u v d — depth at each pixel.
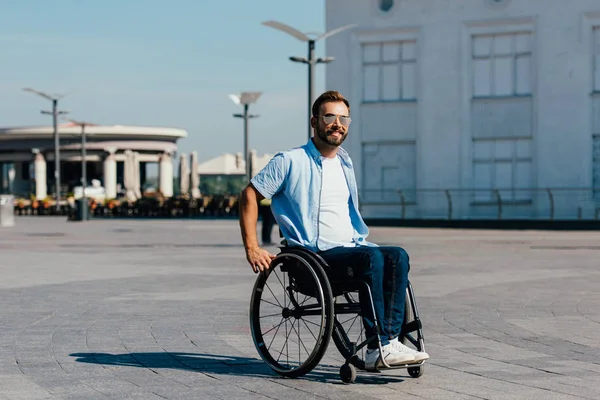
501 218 37.84
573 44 37.91
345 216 7.27
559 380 6.91
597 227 35.97
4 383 6.84
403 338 7.21
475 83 38.97
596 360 7.76
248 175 29.53
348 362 6.79
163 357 7.94
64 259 20.06
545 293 12.94
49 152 101.25
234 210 59.62
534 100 38.25
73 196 84.31
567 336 9.09
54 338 9.00
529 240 27.50
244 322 10.09
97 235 32.09
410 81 39.72
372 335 6.71
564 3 37.91
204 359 7.85
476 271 16.58
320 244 7.12
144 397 6.38
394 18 39.62
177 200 60.59
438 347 8.46
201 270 16.98
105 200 63.97
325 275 6.82
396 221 38.50
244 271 16.69
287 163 7.22
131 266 18.00
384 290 6.87
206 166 79.56
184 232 34.44
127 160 81.31
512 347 8.45
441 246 24.48
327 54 40.34
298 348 8.34
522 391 6.52
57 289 13.64
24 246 25.23
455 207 38.44
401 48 39.78
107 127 99.50
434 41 39.25
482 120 38.84
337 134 7.23
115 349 8.35
